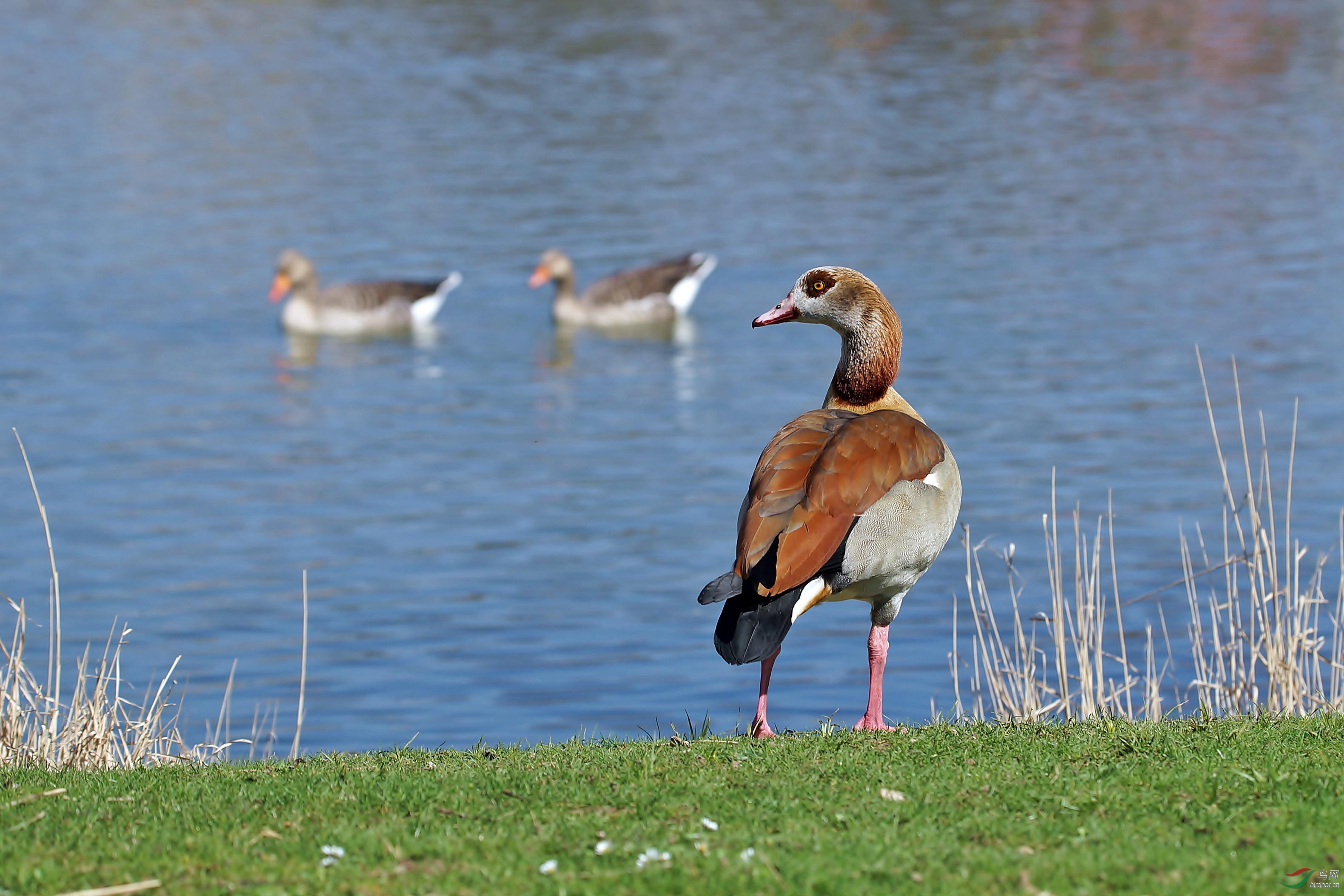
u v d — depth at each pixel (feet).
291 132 145.28
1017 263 97.86
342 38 204.64
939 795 21.58
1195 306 87.04
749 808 20.90
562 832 20.07
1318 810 20.31
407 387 79.10
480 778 22.98
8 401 73.26
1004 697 34.42
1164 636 44.45
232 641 45.70
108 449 66.33
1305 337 80.18
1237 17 223.10
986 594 40.29
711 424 70.33
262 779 23.57
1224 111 155.84
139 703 40.55
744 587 24.89
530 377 81.30
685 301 93.81
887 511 25.82
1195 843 19.38
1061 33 208.13
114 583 50.57
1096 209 113.39
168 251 105.09
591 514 57.72
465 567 52.03
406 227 112.27
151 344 85.35
